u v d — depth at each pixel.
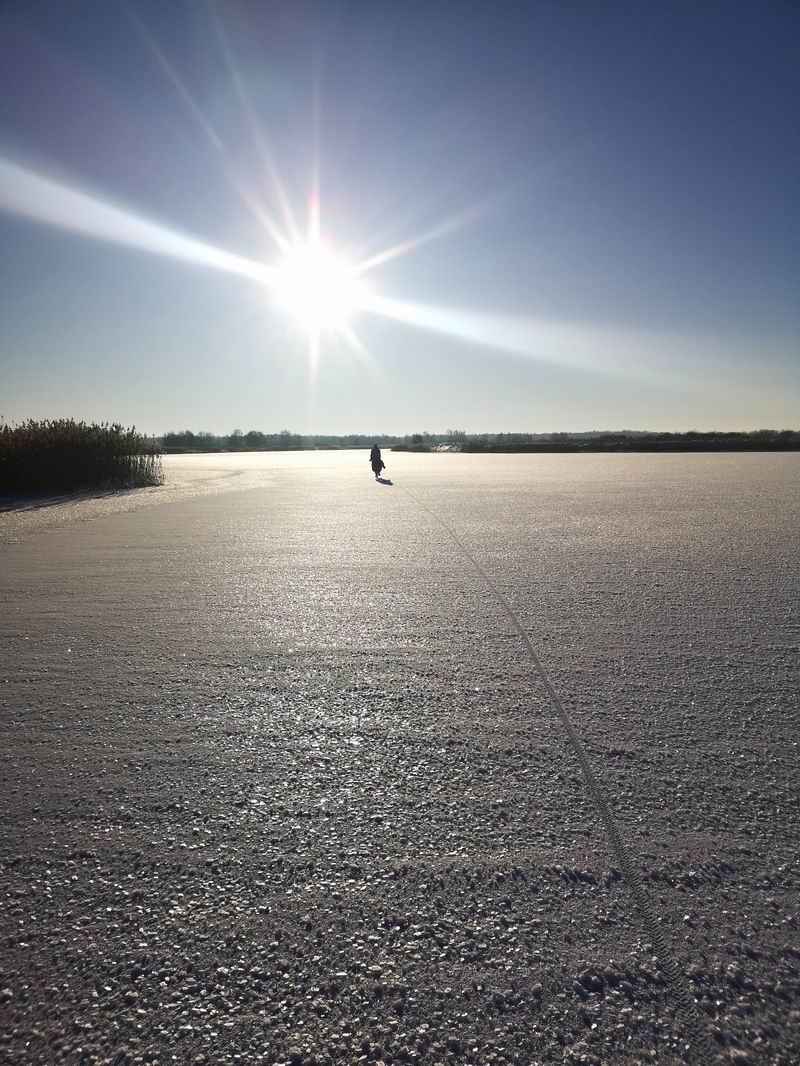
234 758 2.56
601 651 3.83
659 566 6.36
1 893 1.79
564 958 1.54
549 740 2.70
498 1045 1.32
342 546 7.77
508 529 9.08
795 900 1.74
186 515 11.23
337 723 2.88
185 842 2.02
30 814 2.18
